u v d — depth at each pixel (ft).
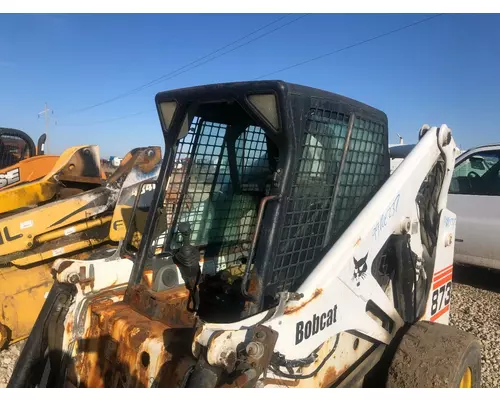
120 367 6.67
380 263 8.70
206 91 6.80
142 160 14.35
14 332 12.81
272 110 6.15
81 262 7.87
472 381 8.59
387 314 8.46
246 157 8.88
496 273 21.26
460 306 16.94
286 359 6.00
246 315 6.24
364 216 7.54
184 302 7.57
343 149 7.38
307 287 6.46
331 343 7.61
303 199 6.72
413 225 9.00
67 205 13.21
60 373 7.45
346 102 7.31
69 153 15.52
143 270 7.73
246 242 9.42
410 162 8.73
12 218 12.41
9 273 12.65
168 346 6.23
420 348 8.11
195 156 8.18
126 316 7.07
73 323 7.55
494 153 18.57
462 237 18.99
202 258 8.75
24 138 19.77
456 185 19.57
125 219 13.94
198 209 8.55
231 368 5.17
